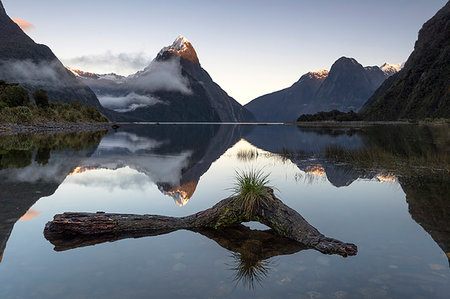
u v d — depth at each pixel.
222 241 5.83
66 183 11.02
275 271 4.48
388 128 69.00
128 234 6.22
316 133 57.25
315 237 5.70
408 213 7.29
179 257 5.00
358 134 48.34
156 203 8.50
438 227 6.26
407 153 19.73
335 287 3.97
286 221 6.20
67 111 82.75
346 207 7.92
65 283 4.04
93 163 16.50
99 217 6.30
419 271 4.38
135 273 4.36
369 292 3.82
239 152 24.25
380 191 9.75
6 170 13.47
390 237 5.77
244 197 6.70
